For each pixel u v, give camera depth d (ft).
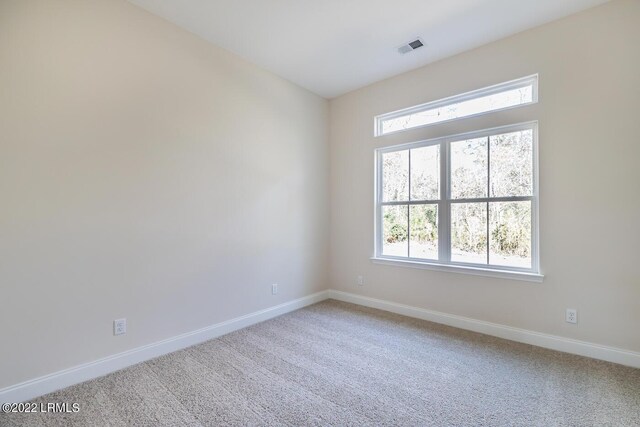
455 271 10.11
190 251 8.84
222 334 9.58
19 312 6.08
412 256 11.43
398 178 11.87
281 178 11.69
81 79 6.84
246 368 7.45
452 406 5.98
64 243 6.61
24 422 5.51
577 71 8.00
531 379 6.91
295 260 12.25
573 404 6.01
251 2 7.66
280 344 8.84
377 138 12.20
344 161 13.33
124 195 7.50
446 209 10.52
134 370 7.34
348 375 7.13
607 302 7.64
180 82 8.63
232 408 5.92
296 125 12.32
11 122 5.96
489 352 8.26
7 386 5.94
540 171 8.53
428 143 11.02
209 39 9.27
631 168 7.35
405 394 6.39
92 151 6.99
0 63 5.85
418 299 11.07
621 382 6.72
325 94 13.39
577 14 8.00
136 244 7.72
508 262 9.30
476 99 9.97
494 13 8.09
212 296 9.37
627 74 7.39
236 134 10.11
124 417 5.65
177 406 5.97
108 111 7.24
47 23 6.40
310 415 5.74
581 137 7.95
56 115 6.49
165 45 8.30
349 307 12.41
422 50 9.91
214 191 9.45
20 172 6.07
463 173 10.19
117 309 7.39
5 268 5.92
